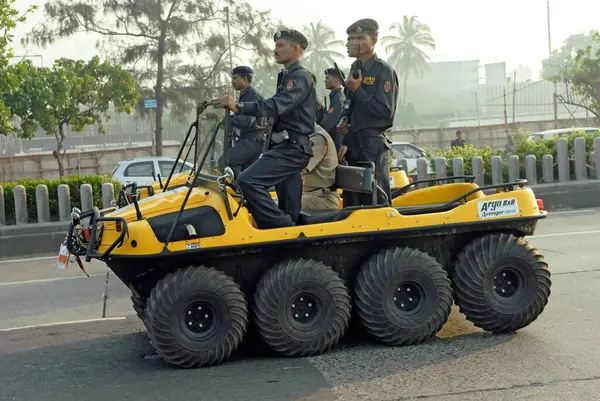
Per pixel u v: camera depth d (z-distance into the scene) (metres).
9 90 18.00
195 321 6.13
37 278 11.19
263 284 6.20
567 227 13.14
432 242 6.73
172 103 33.78
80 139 58.12
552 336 6.61
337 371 5.87
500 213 6.66
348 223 6.32
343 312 6.29
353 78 6.91
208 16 33.25
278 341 6.18
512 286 6.73
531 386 5.37
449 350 6.30
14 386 5.98
